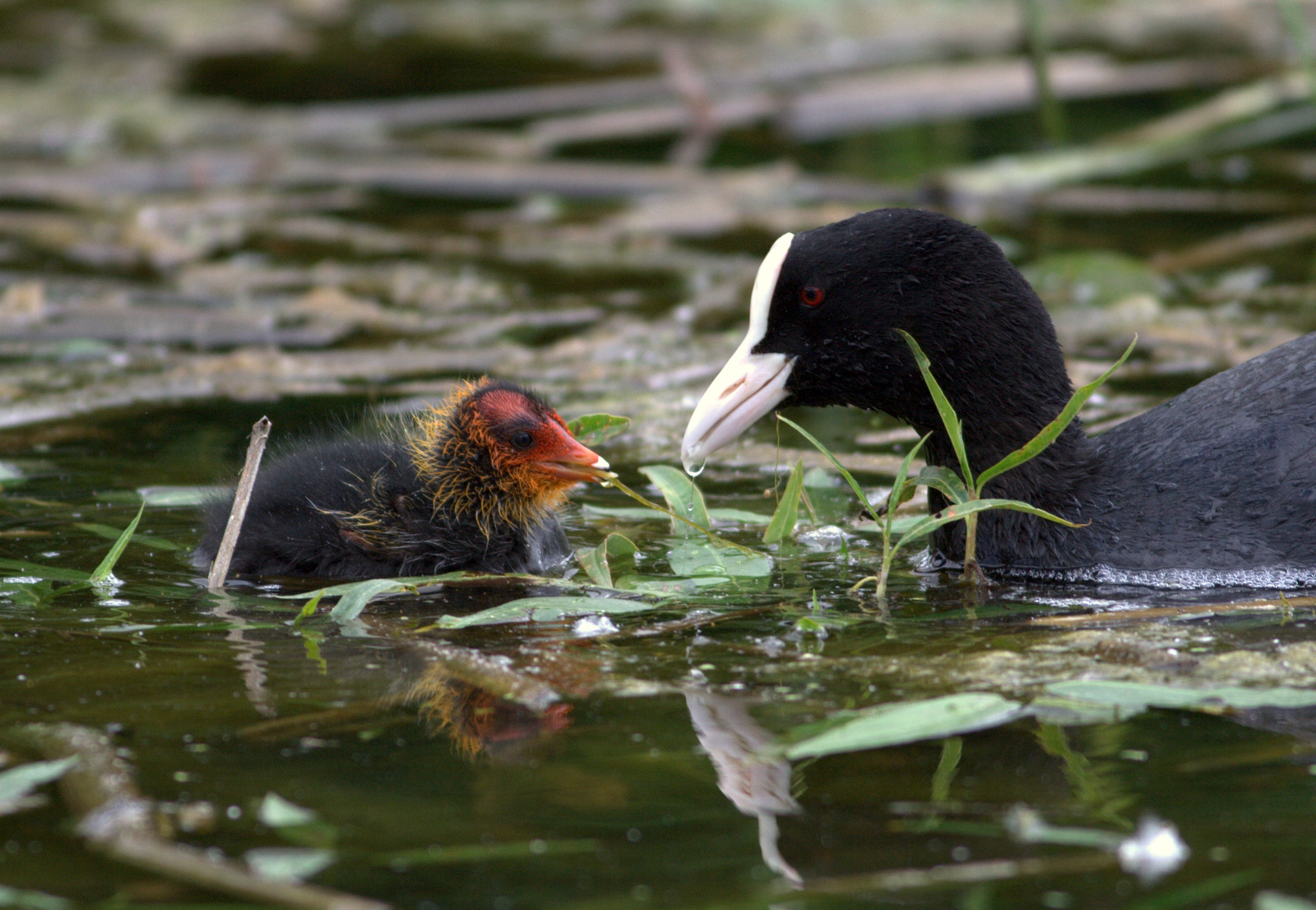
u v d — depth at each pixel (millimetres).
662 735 6320
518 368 14250
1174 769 5922
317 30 31922
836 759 6105
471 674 7004
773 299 9422
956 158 22750
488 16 33438
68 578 8789
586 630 7773
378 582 8273
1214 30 30156
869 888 5113
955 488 8516
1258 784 5777
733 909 4980
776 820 5578
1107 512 8977
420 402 12734
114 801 5629
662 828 5539
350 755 6156
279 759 6109
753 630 7742
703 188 21281
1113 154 20906
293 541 9344
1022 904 4992
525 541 9727
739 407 9477
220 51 29797
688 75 24141
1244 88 23641
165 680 7035
